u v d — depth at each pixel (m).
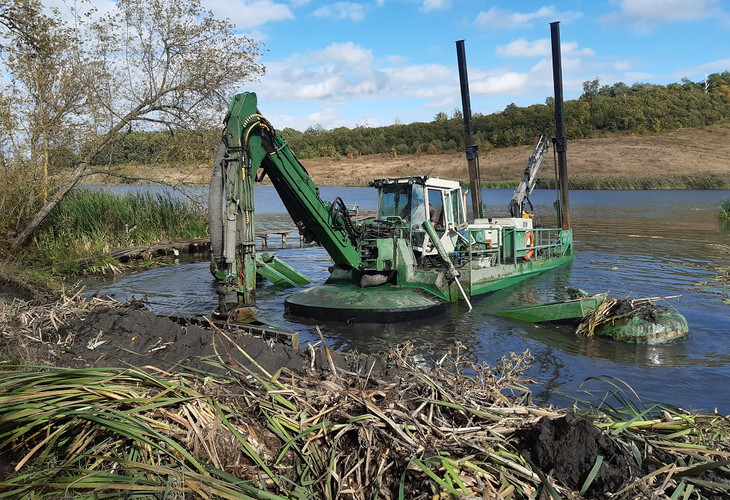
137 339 5.40
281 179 8.51
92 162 15.98
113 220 17.00
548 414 3.80
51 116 14.59
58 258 13.98
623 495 3.05
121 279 12.72
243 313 6.90
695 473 3.22
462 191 11.99
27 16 13.70
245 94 7.43
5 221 13.83
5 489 3.10
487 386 4.38
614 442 3.40
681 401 5.61
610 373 6.48
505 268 11.82
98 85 15.05
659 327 7.72
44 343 5.28
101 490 3.06
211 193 6.82
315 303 9.32
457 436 3.54
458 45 16.00
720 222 24.44
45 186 14.73
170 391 3.86
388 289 9.84
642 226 23.17
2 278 9.30
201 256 16.64
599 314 8.19
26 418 3.48
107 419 3.42
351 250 9.90
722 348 7.47
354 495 3.20
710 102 83.12
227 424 3.57
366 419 3.64
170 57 15.72
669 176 53.66
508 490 3.05
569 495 3.09
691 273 12.77
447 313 9.65
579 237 19.81
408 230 10.50
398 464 3.36
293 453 3.59
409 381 4.35
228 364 4.67
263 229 23.92
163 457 3.37
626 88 93.12
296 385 4.21
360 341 7.94
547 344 7.76
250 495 3.12
